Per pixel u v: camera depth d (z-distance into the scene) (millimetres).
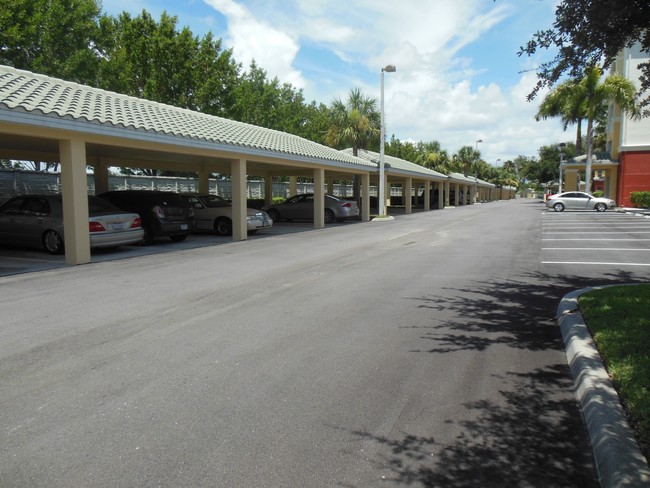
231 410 3799
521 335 5680
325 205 25375
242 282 8719
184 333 5680
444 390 4184
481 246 14320
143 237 13523
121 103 13969
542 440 3398
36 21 19047
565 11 5172
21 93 10000
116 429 3502
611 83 33656
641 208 33750
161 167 20672
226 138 14844
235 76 29516
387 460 3148
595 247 13859
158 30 24594
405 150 61250
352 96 30938
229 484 2883
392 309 6828
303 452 3232
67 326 5938
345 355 5000
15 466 3047
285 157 17828
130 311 6660
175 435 3426
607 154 41000
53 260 11289
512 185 114375
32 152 16047
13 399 3961
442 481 2936
